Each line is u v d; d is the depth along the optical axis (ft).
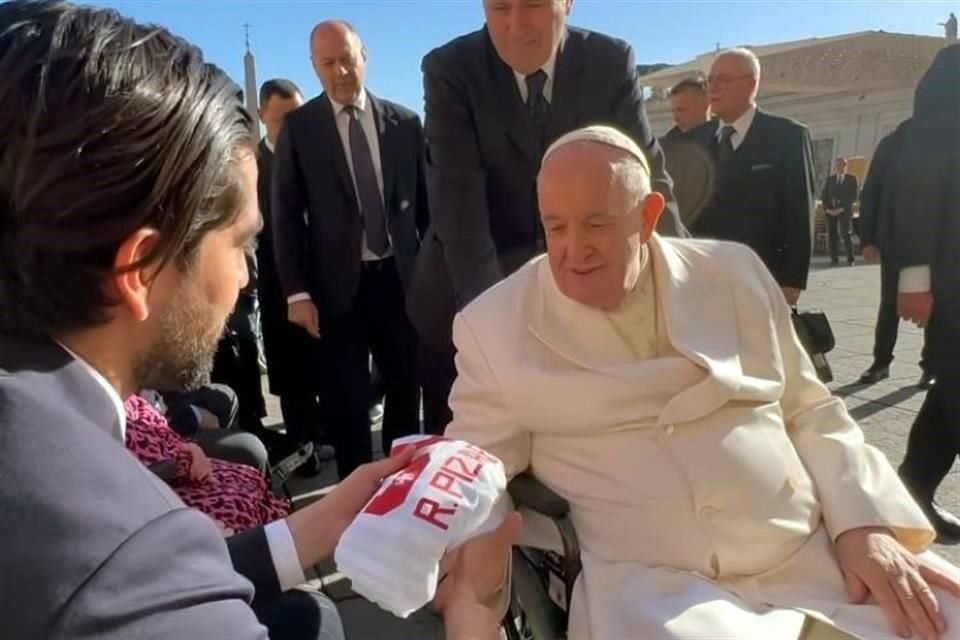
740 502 4.65
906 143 8.10
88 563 1.75
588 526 4.83
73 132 1.92
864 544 4.58
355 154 9.98
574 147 4.75
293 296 10.11
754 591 4.53
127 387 2.40
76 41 1.99
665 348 5.08
